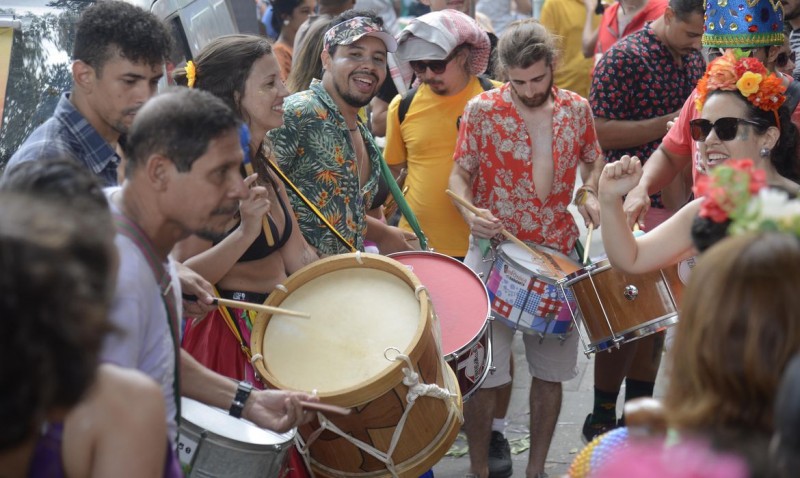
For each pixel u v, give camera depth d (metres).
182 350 2.59
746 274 1.53
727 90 3.11
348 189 3.62
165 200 2.11
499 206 4.19
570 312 3.80
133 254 2.07
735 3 3.88
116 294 1.94
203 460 2.53
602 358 4.31
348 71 3.69
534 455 4.07
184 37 5.10
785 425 1.35
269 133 3.45
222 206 2.16
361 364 2.79
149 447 1.69
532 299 3.86
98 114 2.91
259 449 2.53
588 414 4.60
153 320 2.11
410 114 4.52
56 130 2.87
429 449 2.83
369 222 4.06
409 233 4.31
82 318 1.44
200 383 2.58
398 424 2.76
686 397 1.60
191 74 3.18
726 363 1.53
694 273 1.60
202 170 2.09
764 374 1.51
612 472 1.52
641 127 4.71
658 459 1.50
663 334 4.42
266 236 3.09
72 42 4.24
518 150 4.12
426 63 4.36
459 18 4.41
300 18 5.69
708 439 1.51
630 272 2.94
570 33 6.79
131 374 1.73
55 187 1.88
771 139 3.10
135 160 2.10
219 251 2.86
